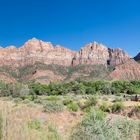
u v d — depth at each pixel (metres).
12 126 6.00
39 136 6.96
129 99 42.72
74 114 20.22
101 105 27.14
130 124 8.34
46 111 19.77
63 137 8.72
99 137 7.43
